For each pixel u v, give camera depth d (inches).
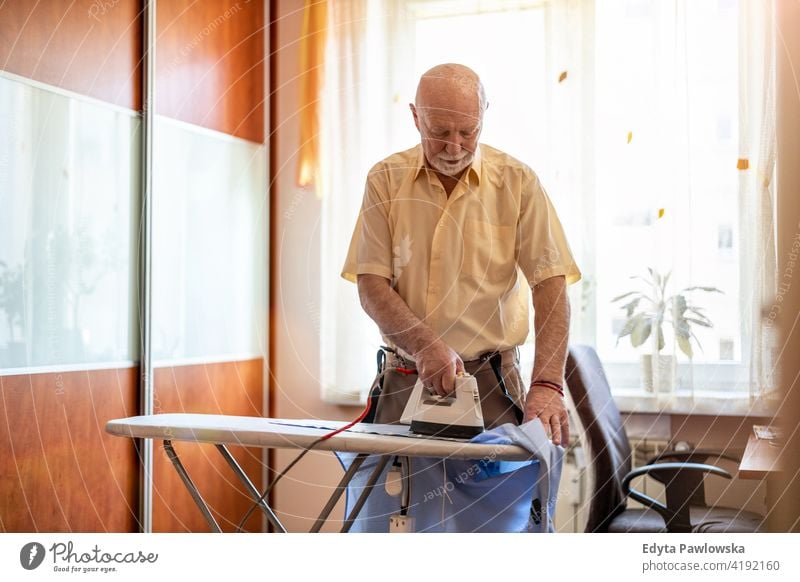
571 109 83.0
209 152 97.3
